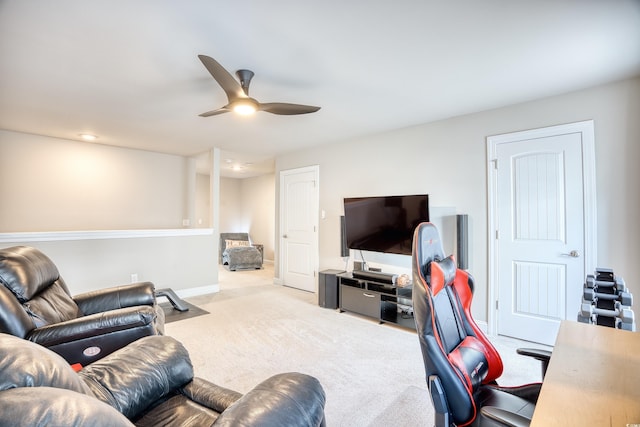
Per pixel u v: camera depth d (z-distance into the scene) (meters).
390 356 2.71
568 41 2.00
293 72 2.42
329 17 1.75
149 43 2.00
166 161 5.51
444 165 3.54
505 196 3.12
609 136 2.61
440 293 1.39
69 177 4.51
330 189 4.77
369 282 3.73
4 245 3.35
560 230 2.83
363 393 2.14
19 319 1.72
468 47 2.07
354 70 2.39
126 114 3.37
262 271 7.20
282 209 5.59
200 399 1.36
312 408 1.02
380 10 1.69
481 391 1.34
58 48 2.05
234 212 9.30
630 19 1.76
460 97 2.91
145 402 1.29
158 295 3.93
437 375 1.16
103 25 1.80
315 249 4.98
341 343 2.99
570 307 2.77
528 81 2.58
